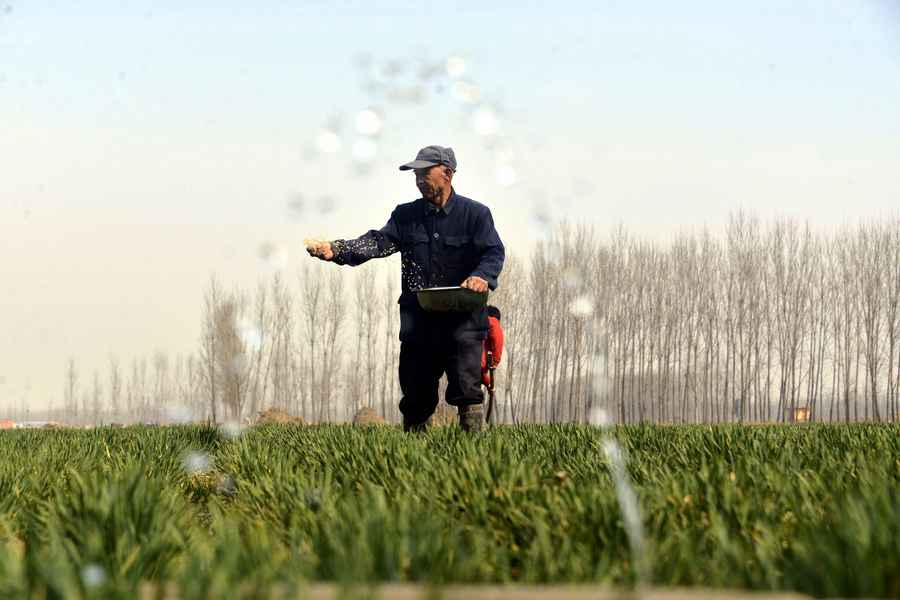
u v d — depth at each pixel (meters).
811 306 59.78
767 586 2.85
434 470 4.83
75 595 2.30
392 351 57.66
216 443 9.76
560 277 51.88
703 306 61.06
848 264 58.84
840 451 6.70
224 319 37.88
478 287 8.32
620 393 57.53
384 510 3.53
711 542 3.46
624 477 4.87
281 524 4.18
